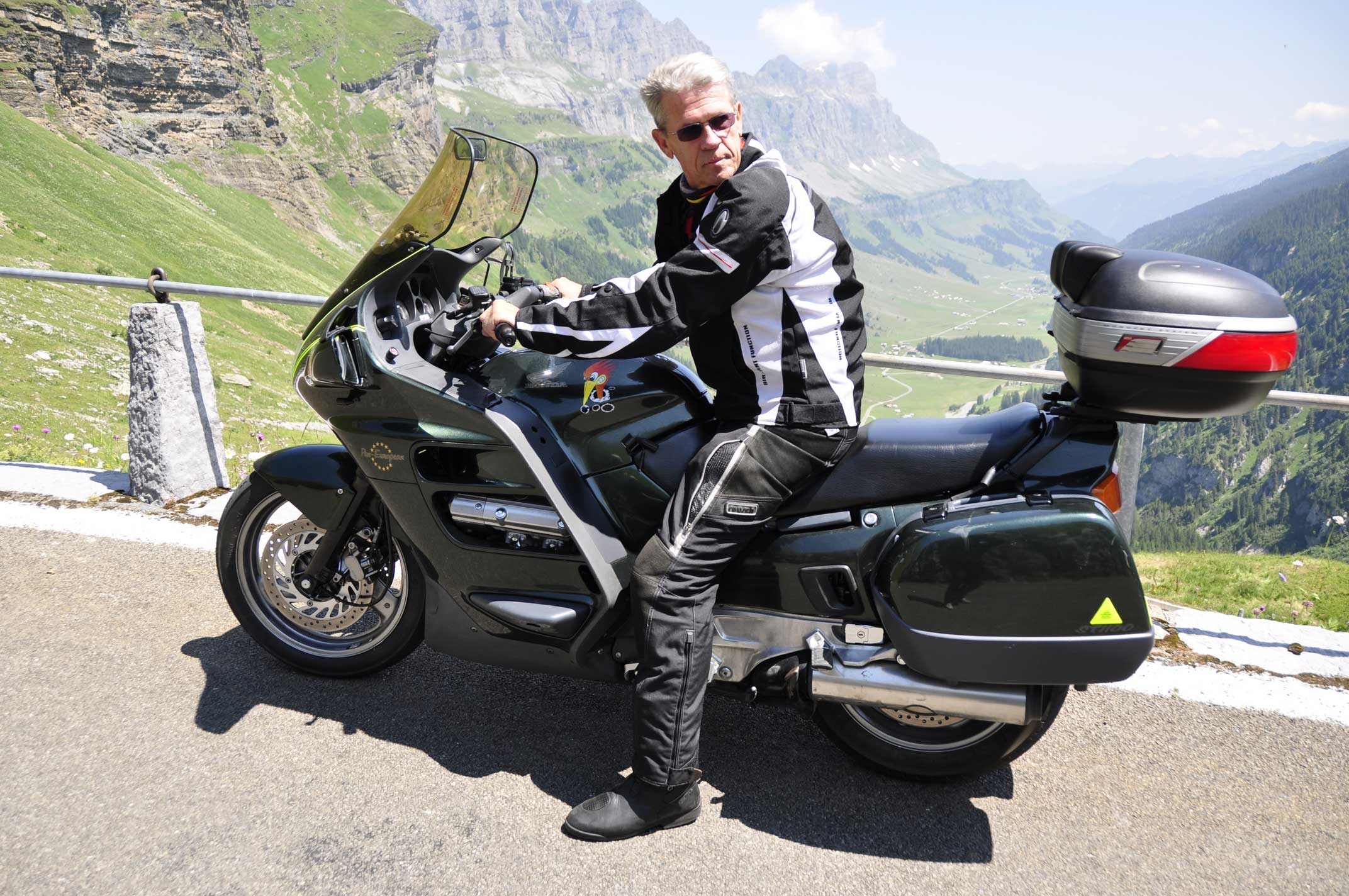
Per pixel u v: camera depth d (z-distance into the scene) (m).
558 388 2.94
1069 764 3.20
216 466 5.46
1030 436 2.68
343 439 3.13
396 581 3.83
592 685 3.64
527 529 2.92
